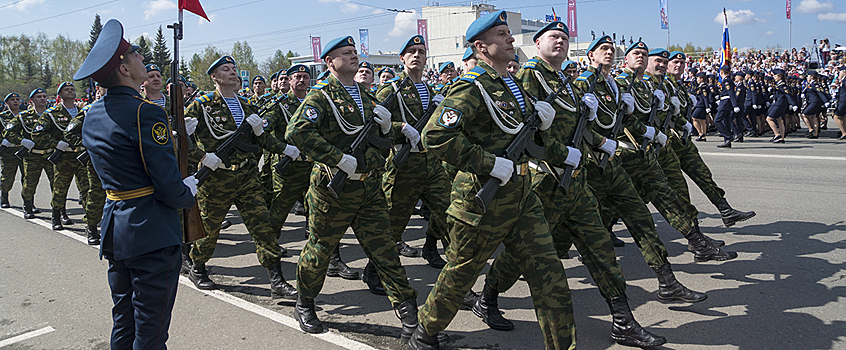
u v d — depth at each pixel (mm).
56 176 6871
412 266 5031
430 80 20594
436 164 4570
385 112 3584
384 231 3525
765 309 3629
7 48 75812
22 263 5395
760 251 4832
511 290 4211
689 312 3646
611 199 3924
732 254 4656
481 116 2652
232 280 4762
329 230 3447
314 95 3395
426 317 2980
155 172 2465
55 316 4004
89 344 3537
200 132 4352
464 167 2545
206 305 4133
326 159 3223
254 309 4020
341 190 3270
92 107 2617
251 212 4328
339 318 3828
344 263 4957
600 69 4012
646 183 4492
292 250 5719
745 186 7562
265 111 5094
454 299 2877
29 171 7609
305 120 3275
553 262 2709
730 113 11531
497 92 2668
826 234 5211
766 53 21969
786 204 6453
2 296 4445
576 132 3207
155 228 2535
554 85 3213
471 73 2674
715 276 4297
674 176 4934
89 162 5988
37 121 7547
